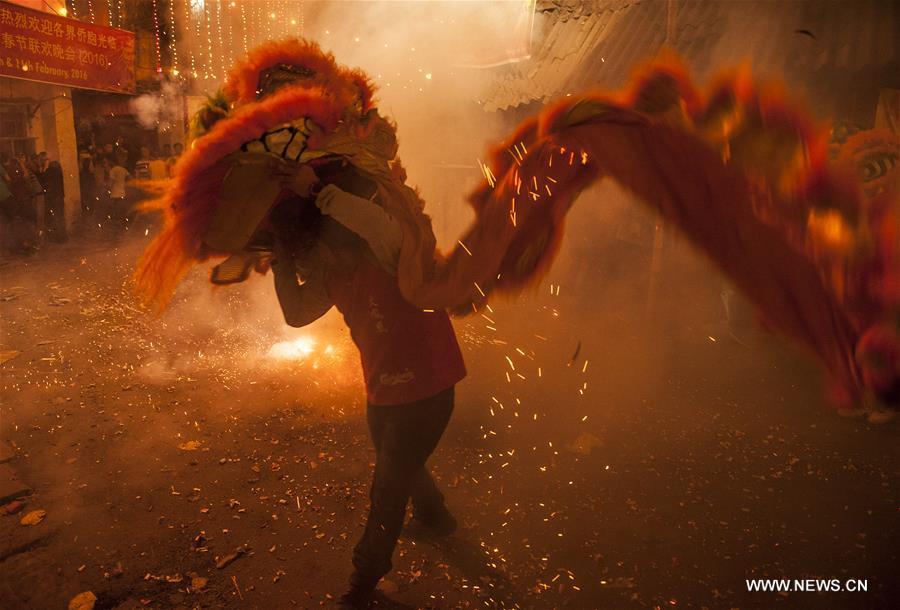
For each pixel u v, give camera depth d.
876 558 3.45
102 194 14.70
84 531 3.69
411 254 2.82
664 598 3.21
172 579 3.34
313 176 2.80
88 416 5.03
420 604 3.21
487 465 4.34
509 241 2.80
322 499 4.02
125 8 16.42
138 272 2.88
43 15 10.82
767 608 3.13
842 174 2.21
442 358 2.98
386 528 3.04
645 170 2.49
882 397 2.09
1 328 7.13
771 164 2.29
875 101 5.89
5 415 5.04
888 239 2.11
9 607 3.12
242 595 3.26
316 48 3.10
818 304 2.21
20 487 4.01
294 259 2.99
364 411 5.11
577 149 2.68
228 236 2.81
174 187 2.71
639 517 3.81
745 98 2.36
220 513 3.88
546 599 3.22
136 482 4.17
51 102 13.33
